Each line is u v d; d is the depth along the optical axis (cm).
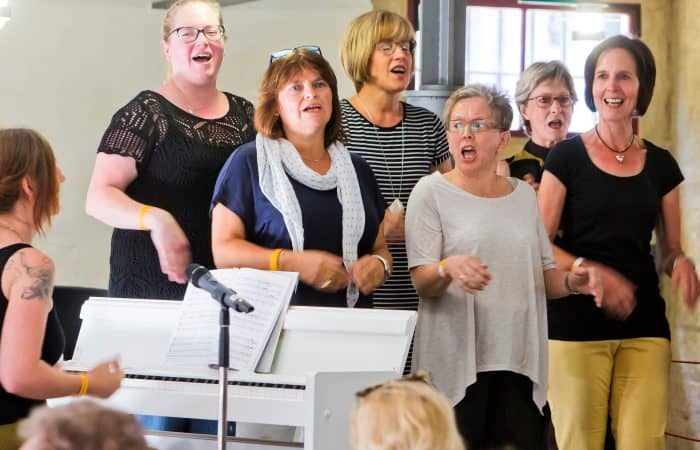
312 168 483
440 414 261
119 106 948
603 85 575
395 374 408
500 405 491
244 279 448
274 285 445
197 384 430
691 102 1111
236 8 958
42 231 419
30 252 393
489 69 1141
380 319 432
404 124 561
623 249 569
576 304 561
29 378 384
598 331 561
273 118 482
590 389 561
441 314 491
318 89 478
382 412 260
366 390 268
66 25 941
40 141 412
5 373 385
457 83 742
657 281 577
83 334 466
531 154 681
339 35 958
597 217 568
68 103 946
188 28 526
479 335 489
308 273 452
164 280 519
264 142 479
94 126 949
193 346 442
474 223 494
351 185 484
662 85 1141
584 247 571
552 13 1144
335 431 396
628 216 569
